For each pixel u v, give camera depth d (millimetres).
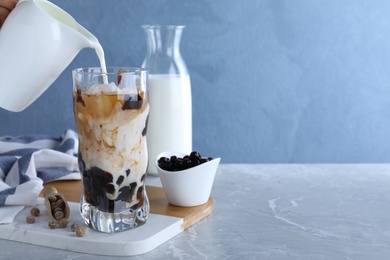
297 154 1489
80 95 746
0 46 791
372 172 1038
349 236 766
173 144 1045
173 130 1042
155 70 1042
